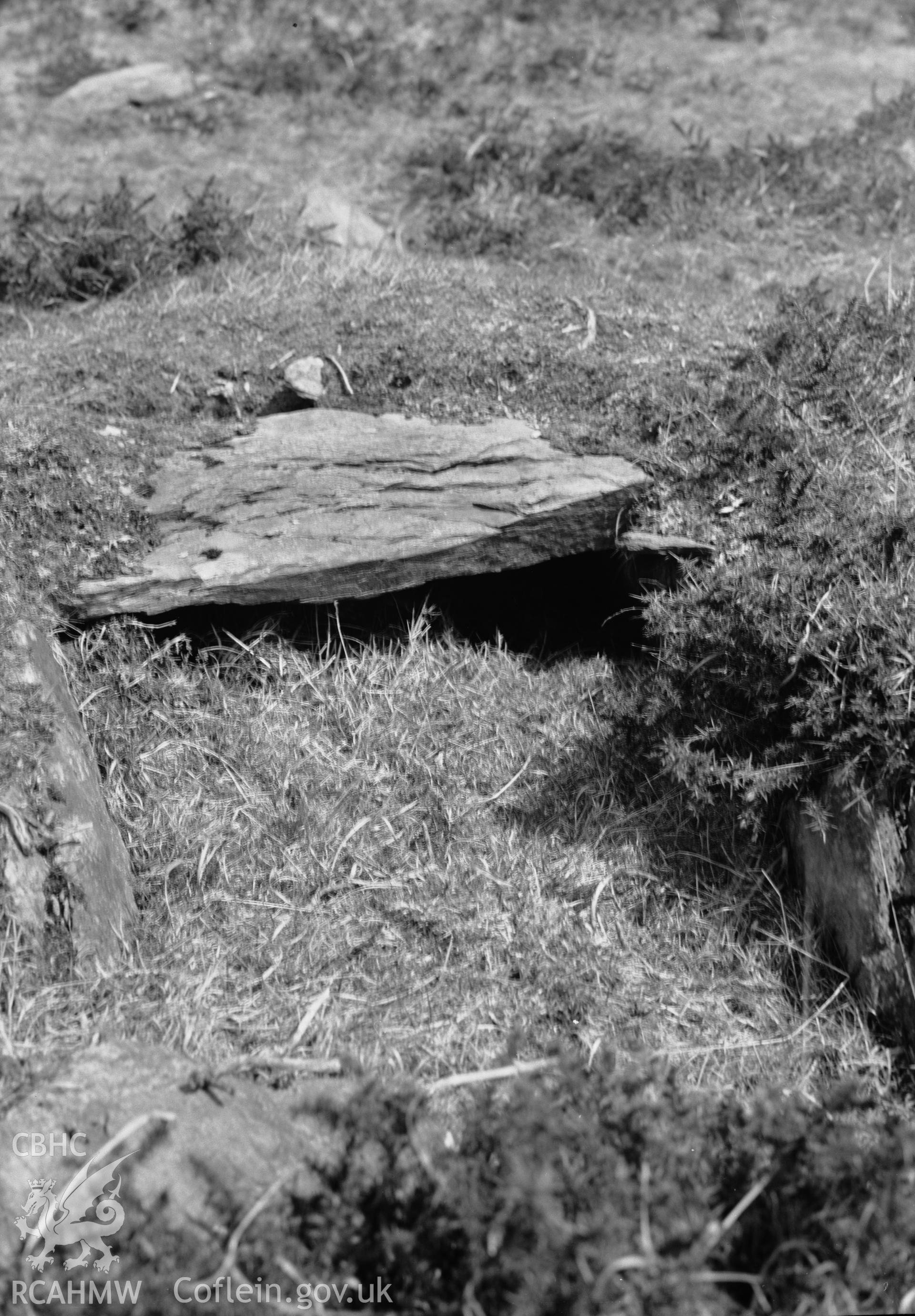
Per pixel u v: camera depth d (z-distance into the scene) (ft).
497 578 16.51
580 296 19.69
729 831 13.50
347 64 32.55
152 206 25.98
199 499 15.24
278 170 28.02
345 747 14.58
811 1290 8.41
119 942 12.01
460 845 13.62
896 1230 8.44
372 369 17.29
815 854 12.57
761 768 12.67
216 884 13.09
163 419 17.21
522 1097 8.73
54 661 13.62
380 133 29.81
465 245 23.95
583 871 13.43
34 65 33.19
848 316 17.07
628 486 15.05
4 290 22.56
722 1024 12.00
